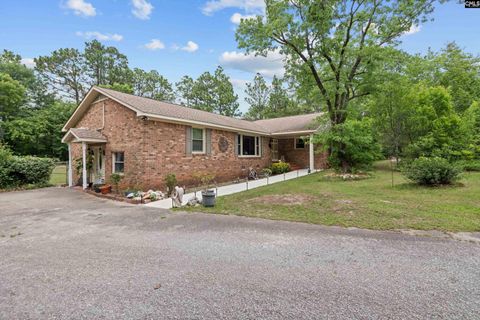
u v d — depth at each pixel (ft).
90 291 9.19
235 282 9.55
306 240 13.92
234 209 22.31
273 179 45.37
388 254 11.68
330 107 44.91
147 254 12.59
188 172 38.01
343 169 44.14
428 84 63.72
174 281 9.76
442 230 14.76
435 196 24.02
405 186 30.35
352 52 40.32
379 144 49.85
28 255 12.82
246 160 51.85
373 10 39.65
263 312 7.64
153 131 33.27
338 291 8.72
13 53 100.78
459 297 8.15
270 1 42.39
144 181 32.01
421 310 7.52
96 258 12.25
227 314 7.60
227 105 123.85
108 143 37.22
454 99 59.67
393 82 43.24
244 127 50.72
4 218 21.07
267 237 14.67
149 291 9.07
